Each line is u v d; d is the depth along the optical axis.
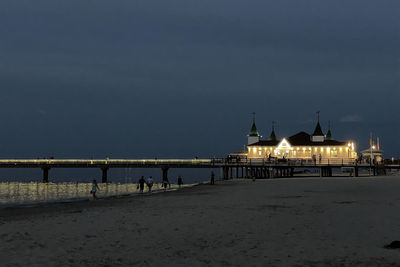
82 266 10.38
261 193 33.66
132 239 13.66
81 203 29.23
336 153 93.31
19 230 15.36
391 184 43.53
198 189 42.59
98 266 10.38
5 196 49.09
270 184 48.22
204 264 10.55
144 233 14.73
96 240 13.48
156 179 122.06
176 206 24.14
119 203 27.97
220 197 30.56
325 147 93.81
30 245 12.64
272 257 11.20
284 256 11.29
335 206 22.78
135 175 165.38
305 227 15.76
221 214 19.75
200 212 20.66
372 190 35.06
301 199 27.39
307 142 96.94
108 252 11.83
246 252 11.78
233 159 84.75
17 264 10.45
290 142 97.62
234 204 24.69
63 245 12.70
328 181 52.28
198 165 79.88
